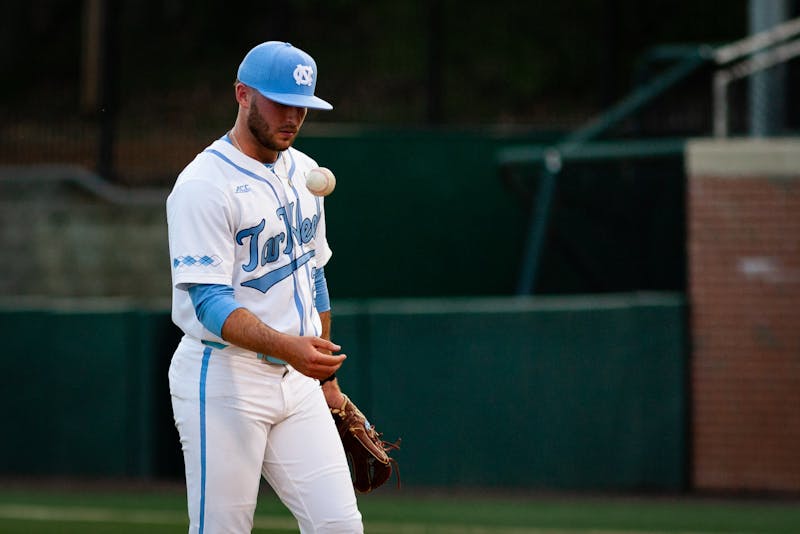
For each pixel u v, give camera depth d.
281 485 13.37
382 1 64.94
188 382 12.90
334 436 13.51
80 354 34.53
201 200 12.37
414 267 46.12
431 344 32.78
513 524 27.08
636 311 32.59
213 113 58.41
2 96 67.62
